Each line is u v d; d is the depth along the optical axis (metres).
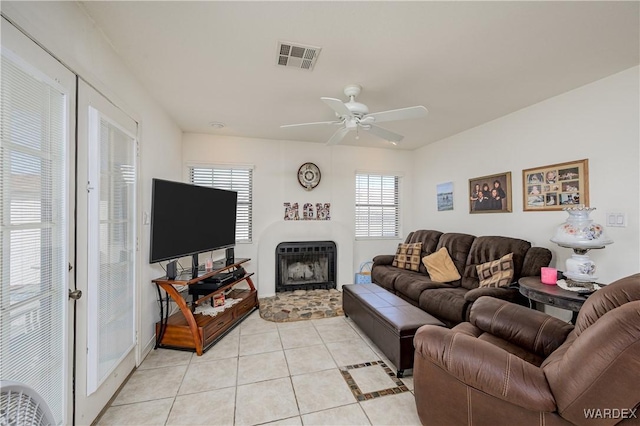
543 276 2.18
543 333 1.56
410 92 2.62
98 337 1.60
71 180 1.38
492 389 1.14
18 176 1.07
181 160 3.83
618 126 2.24
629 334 0.86
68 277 1.36
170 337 2.48
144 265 2.35
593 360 0.92
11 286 1.04
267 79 2.35
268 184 4.30
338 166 4.66
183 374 2.09
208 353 2.41
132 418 1.63
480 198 3.59
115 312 1.83
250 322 3.12
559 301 1.83
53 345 1.26
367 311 2.54
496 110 3.07
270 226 4.24
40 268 1.19
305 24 1.66
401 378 2.03
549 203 2.75
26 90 1.11
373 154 4.85
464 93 2.64
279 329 2.93
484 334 1.77
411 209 5.06
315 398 1.81
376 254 4.91
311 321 3.15
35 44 1.16
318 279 4.57
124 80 2.06
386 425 1.58
